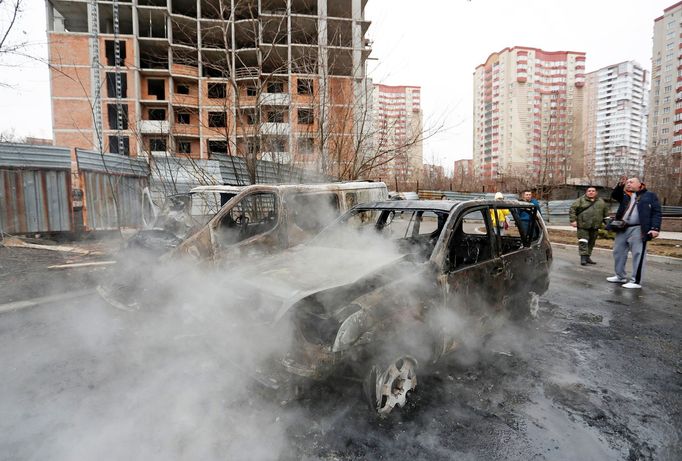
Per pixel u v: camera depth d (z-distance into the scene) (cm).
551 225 2275
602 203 843
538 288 446
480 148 7994
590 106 8125
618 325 457
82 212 1019
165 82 3641
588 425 257
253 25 1098
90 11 3425
